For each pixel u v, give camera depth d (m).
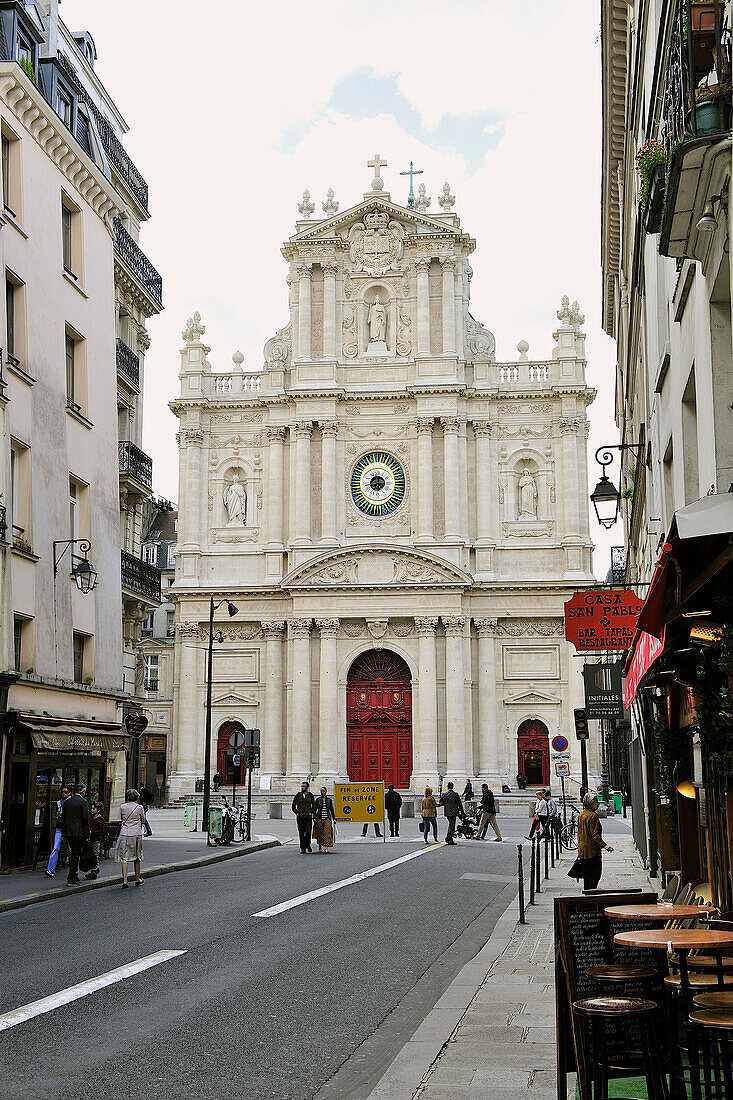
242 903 22.06
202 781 63.84
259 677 65.69
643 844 29.23
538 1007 12.87
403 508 65.94
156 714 71.00
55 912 21.05
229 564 67.06
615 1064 8.30
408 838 42.06
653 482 24.70
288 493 67.38
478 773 63.62
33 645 29.62
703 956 9.29
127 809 25.83
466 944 17.75
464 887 25.52
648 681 15.80
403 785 64.12
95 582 33.75
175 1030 11.71
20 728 27.83
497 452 66.44
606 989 8.61
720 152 10.37
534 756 64.06
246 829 41.22
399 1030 12.05
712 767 13.66
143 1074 10.16
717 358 12.70
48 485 31.16
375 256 68.38
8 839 27.61
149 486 44.12
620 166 32.06
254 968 15.11
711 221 11.11
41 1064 10.45
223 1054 10.88
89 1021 12.06
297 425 66.50
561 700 64.06
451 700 63.03
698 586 9.84
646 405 25.47
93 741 32.06
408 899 23.02
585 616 25.19
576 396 66.06
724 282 12.09
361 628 64.94
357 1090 9.81
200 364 68.38
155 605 45.72
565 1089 8.64
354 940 17.70
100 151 38.72
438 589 63.88
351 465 66.62
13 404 29.16
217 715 65.69
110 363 37.09
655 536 24.33
